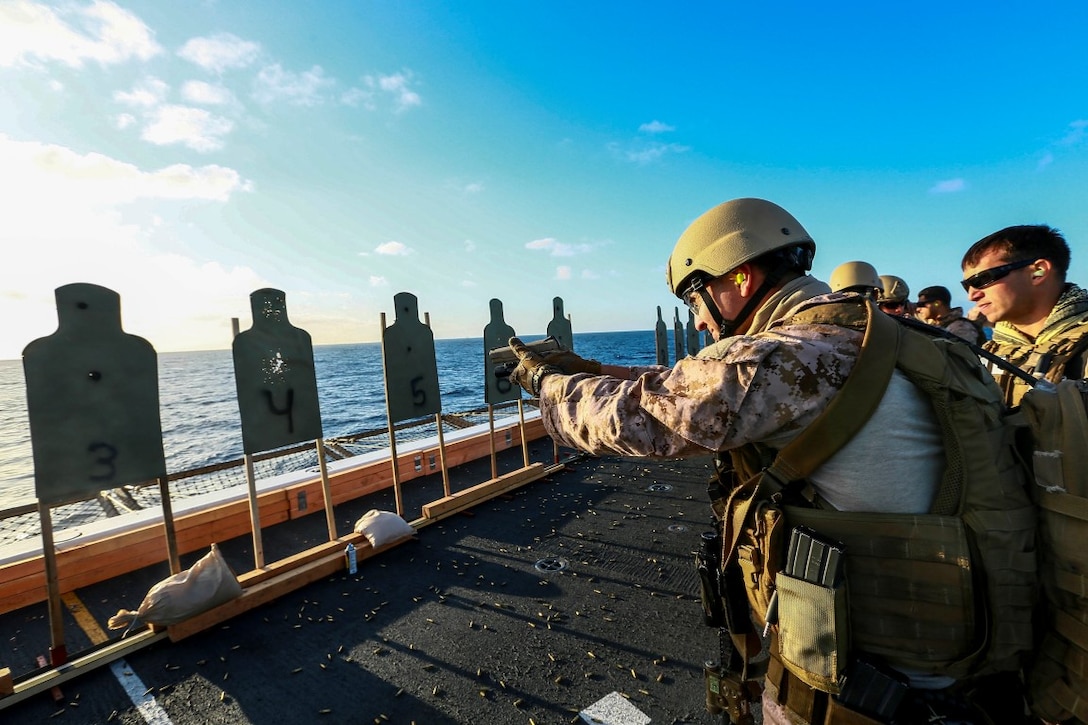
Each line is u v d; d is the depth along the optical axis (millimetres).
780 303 1306
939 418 1076
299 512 5297
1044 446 1085
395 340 5070
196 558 4422
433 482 6406
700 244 1426
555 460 6906
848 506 1131
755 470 1302
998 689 1177
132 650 3064
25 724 2545
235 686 2768
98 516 6168
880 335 1095
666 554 4207
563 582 3783
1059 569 1045
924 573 1065
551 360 1674
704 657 2879
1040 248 2355
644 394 1228
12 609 3613
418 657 2961
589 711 2492
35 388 3023
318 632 3232
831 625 1093
